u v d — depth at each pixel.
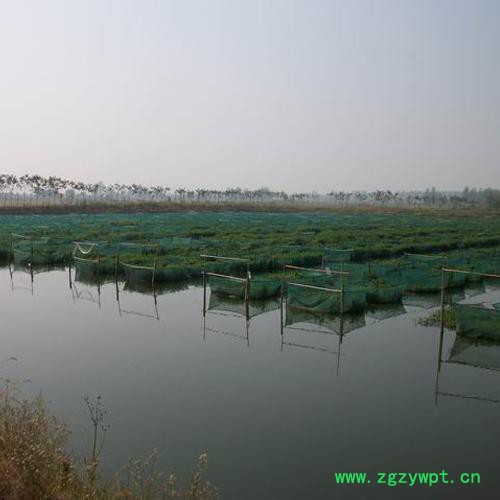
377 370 15.22
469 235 51.66
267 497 8.83
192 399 12.86
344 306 20.97
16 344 17.27
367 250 37.62
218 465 9.79
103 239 41.91
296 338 18.45
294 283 21.73
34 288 27.22
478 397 13.24
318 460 10.09
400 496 8.98
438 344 17.84
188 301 24.41
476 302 24.48
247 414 12.05
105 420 11.56
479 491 9.16
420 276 25.81
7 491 6.69
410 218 85.88
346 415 12.10
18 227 51.12
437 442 10.90
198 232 48.50
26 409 9.36
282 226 60.56
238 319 21.06
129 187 107.94
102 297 25.14
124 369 14.97
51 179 88.75
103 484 8.41
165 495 8.48
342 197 150.38
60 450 8.51
